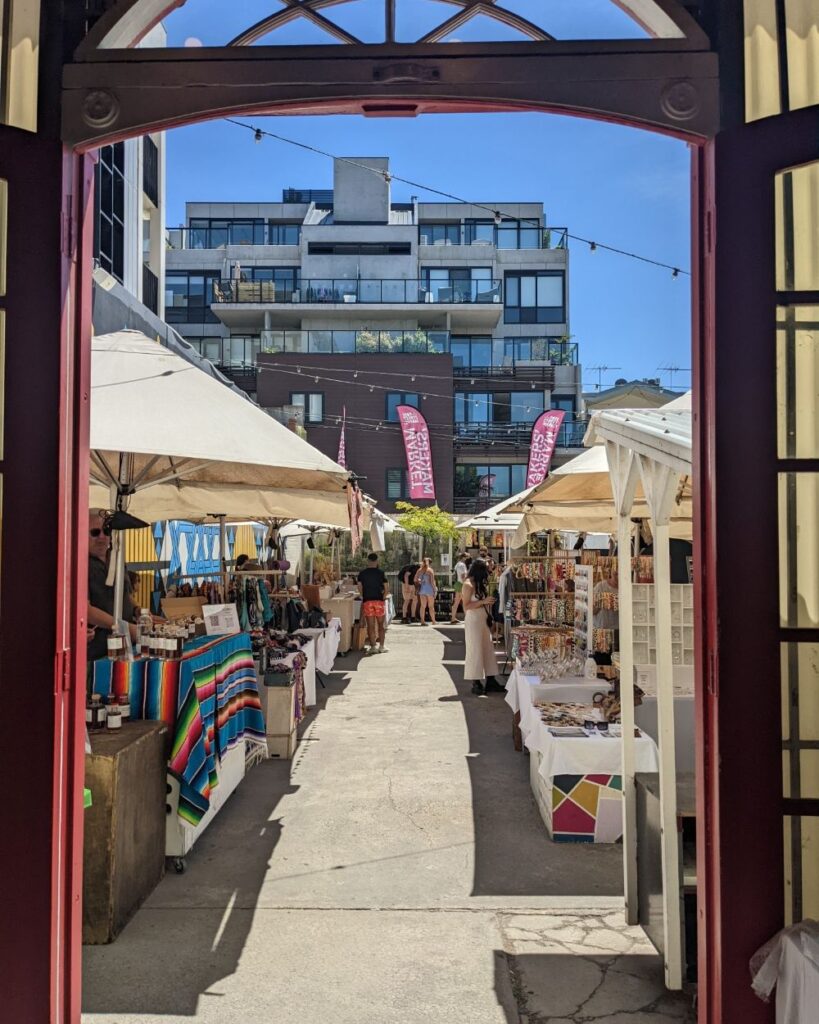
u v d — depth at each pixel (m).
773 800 2.32
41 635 2.37
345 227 35.38
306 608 12.43
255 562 10.84
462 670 13.34
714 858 2.36
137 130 2.41
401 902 4.45
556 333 36.03
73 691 2.46
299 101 2.37
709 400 2.42
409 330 32.94
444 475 31.03
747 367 2.37
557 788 5.40
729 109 2.38
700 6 2.42
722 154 2.37
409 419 29.12
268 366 30.95
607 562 8.15
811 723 2.35
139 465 6.07
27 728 2.35
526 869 4.93
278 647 8.41
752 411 2.37
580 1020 3.32
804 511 2.37
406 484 30.72
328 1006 3.40
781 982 2.27
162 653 4.94
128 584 5.91
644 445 3.73
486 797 6.37
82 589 2.52
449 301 34.00
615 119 2.39
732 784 2.34
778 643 2.35
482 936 4.06
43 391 2.40
